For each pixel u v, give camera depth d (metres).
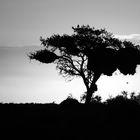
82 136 34.75
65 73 65.69
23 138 32.97
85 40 65.44
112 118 41.91
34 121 41.47
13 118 43.28
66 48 65.50
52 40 66.31
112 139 34.41
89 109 49.81
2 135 33.69
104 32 67.75
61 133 35.50
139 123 40.56
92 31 67.25
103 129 37.84
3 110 49.22
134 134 36.59
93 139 34.03
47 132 35.59
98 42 65.94
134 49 66.38
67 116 44.97
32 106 53.78
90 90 63.09
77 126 38.88
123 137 35.34
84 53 64.31
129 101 44.91
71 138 33.84
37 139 32.94
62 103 55.69
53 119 43.09
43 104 56.50
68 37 66.56
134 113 42.19
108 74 64.62
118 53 65.25
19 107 52.31
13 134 34.22
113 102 45.66
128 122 40.84
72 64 65.00
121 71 66.19
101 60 63.50
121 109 42.78
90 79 64.00
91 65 63.47
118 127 38.78
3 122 40.16
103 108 48.12
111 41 66.88
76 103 56.12
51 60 66.31
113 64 64.50
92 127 38.66
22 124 39.12
